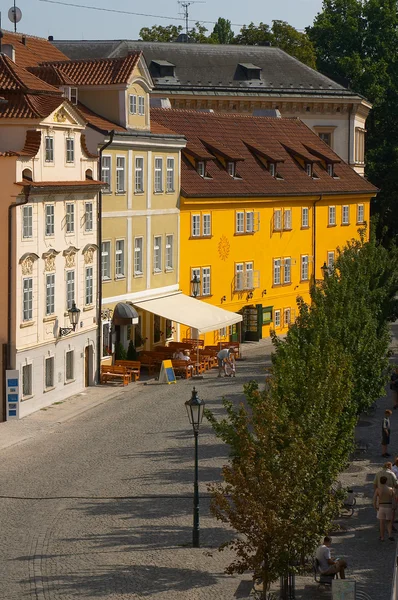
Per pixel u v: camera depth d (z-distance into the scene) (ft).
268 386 139.33
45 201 216.54
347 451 136.56
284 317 334.44
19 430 199.41
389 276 248.11
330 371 133.80
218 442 189.57
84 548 134.10
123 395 233.14
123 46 401.90
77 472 169.78
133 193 260.21
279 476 114.93
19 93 213.05
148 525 143.74
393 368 224.33
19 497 156.46
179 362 253.44
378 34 475.31
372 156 463.83
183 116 314.14
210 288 299.17
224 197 299.79
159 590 120.26
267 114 368.48
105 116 259.39
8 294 206.08
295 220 336.08
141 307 262.06
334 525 125.18
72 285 231.30
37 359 215.92
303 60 467.52
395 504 142.82
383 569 128.26
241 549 116.37
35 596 117.70
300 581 126.82
